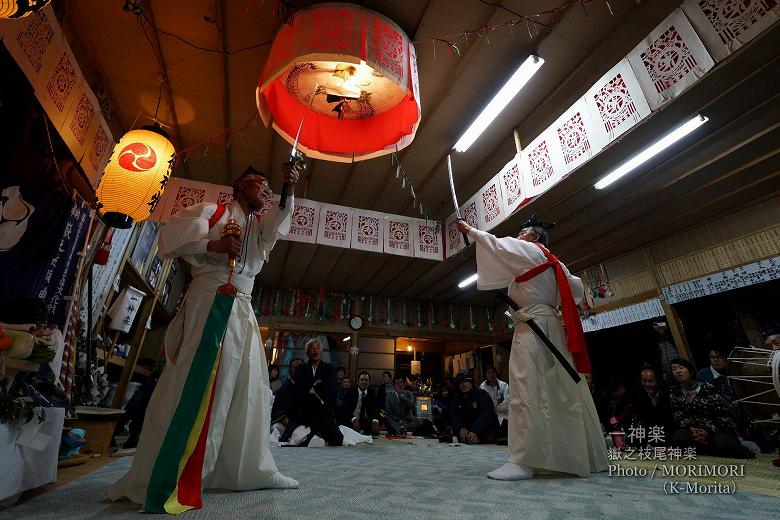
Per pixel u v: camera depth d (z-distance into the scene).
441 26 3.50
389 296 10.95
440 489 1.69
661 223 6.24
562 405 2.17
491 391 6.54
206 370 1.52
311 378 4.76
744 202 5.58
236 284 1.73
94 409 3.38
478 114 4.39
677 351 6.26
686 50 2.80
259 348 1.76
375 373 10.35
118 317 4.85
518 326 2.43
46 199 2.91
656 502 1.46
